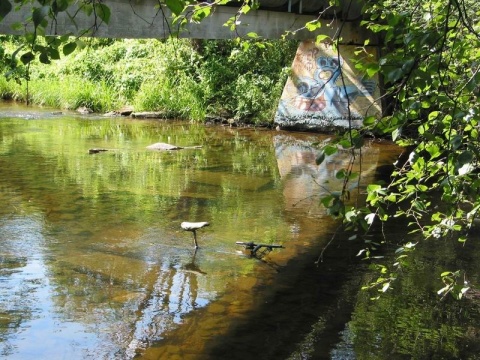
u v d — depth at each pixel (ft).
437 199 34.86
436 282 23.29
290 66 75.31
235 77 78.28
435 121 11.51
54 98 82.89
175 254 26.00
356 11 57.06
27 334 18.26
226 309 20.70
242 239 28.45
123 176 41.27
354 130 10.00
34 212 31.40
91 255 25.35
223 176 42.73
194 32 54.08
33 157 46.60
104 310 20.18
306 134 66.33
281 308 20.92
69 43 8.25
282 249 27.14
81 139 56.90
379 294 22.24
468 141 10.91
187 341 18.30
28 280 22.35
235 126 71.61
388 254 26.58
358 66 10.28
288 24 59.52
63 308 20.17
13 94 87.56
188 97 76.54
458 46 11.66
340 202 9.99
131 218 31.09
